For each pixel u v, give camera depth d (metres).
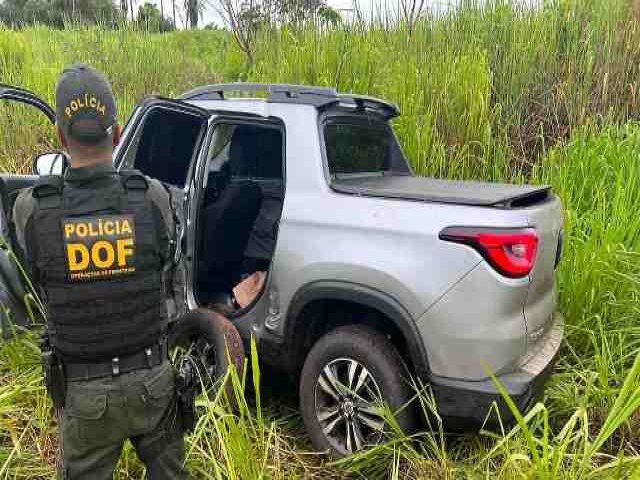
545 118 5.75
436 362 2.43
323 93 2.96
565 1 6.04
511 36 5.93
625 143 4.96
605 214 4.14
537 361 2.53
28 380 3.02
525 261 2.37
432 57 5.70
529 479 2.10
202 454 2.44
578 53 5.85
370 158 3.59
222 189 3.58
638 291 3.53
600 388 3.02
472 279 2.35
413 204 2.54
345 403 2.64
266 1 6.86
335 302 2.75
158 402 1.87
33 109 6.60
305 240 2.74
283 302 2.82
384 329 2.73
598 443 2.11
